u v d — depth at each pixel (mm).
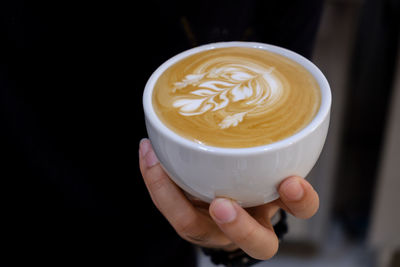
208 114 345
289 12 482
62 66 450
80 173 477
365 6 727
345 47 702
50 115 456
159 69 380
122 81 470
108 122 477
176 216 387
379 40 723
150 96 358
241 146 320
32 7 424
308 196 333
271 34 502
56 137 463
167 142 323
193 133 331
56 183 469
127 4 440
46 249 485
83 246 494
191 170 323
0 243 470
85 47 449
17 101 440
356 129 851
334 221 943
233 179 319
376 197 817
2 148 449
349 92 819
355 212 924
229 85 364
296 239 904
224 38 497
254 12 502
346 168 889
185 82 370
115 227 498
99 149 479
